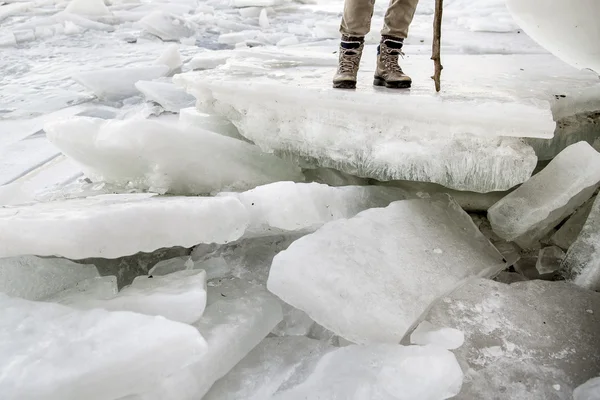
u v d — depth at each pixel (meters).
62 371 1.21
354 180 2.45
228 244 2.08
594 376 1.54
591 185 2.04
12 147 3.21
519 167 2.03
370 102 2.20
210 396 1.48
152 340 1.29
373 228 1.89
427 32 6.12
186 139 2.31
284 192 1.98
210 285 1.82
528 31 2.47
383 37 2.43
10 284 1.72
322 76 2.75
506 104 2.05
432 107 2.09
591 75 2.85
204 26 7.66
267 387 1.51
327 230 1.83
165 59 5.02
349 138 2.28
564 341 1.65
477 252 1.95
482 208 2.38
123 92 4.31
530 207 2.06
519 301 1.78
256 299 1.73
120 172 2.38
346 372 1.46
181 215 1.73
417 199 2.13
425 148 2.13
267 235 2.10
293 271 1.65
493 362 1.58
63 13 7.73
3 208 1.85
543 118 2.00
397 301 1.62
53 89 4.54
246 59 3.39
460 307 1.75
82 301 1.58
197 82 2.64
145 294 1.59
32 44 6.54
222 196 2.00
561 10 2.20
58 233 1.57
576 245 1.99
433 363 1.38
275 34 6.77
